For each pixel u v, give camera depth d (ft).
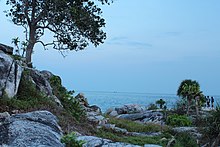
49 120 39.27
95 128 59.88
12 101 46.85
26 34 111.75
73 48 115.96
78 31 114.11
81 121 60.03
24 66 62.69
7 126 32.81
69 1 111.45
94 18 115.44
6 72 48.78
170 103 158.51
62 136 35.27
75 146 33.73
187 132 79.97
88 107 98.32
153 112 131.13
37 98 53.78
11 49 64.28
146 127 84.69
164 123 114.73
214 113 74.79
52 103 55.77
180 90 147.02
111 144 41.01
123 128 79.00
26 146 29.55
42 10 109.81
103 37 118.01
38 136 32.04
